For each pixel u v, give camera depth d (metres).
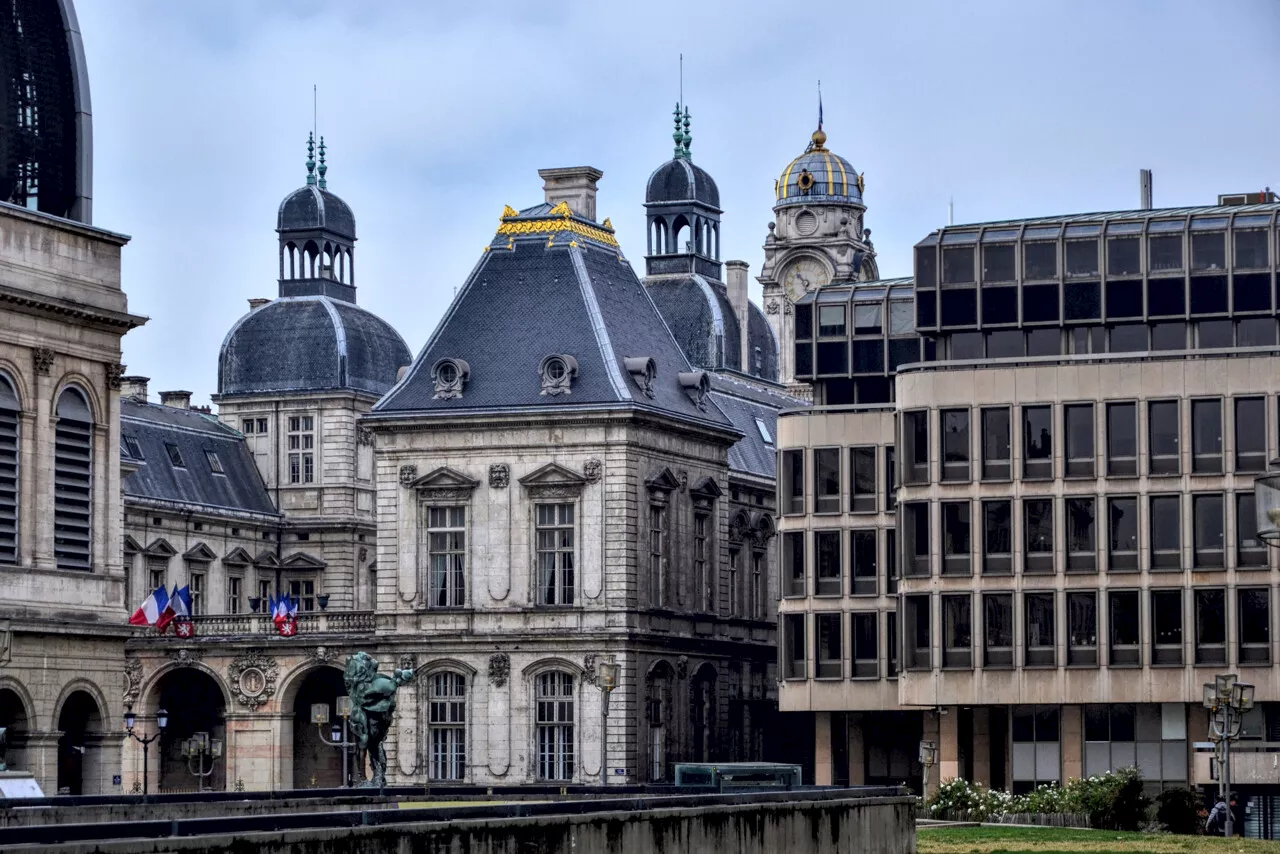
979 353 149.50
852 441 159.75
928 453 147.50
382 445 168.12
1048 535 145.00
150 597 168.25
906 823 87.19
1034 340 148.75
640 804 69.00
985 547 145.88
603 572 163.12
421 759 165.62
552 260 171.25
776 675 190.00
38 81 123.00
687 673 171.12
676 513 170.75
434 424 166.25
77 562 122.31
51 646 119.19
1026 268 148.25
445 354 169.12
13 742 117.56
